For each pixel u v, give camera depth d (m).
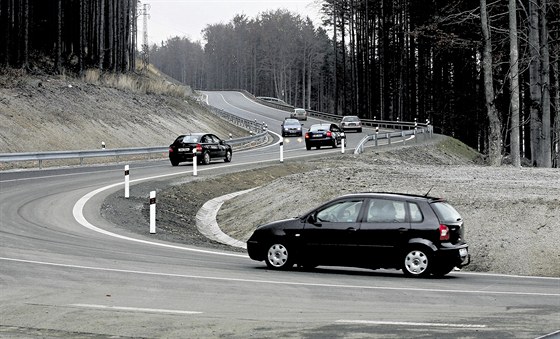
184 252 41.44
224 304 25.97
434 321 22.53
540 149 96.75
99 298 26.67
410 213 34.94
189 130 159.25
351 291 29.30
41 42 175.00
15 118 107.94
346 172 72.62
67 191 65.38
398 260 34.78
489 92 86.44
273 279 32.31
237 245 52.25
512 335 19.98
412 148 121.62
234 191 77.69
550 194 51.84
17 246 38.91
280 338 20.14
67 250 38.53
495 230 46.53
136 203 61.06
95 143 117.88
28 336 20.81
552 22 97.25
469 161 137.38
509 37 90.12
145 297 27.08
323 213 36.53
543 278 37.06
